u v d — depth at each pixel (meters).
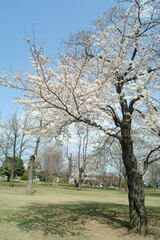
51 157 35.62
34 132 6.39
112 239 4.89
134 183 5.86
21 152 24.14
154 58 7.61
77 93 5.54
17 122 24.05
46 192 18.03
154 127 5.44
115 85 7.42
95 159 9.34
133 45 7.80
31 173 14.78
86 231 5.44
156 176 34.97
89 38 7.19
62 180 54.50
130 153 6.16
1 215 6.43
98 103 5.66
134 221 5.61
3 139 25.72
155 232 5.60
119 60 6.52
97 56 6.65
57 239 4.65
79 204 10.70
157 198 18.22
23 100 5.78
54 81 5.61
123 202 13.46
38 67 5.10
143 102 5.34
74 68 5.97
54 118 6.74
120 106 7.30
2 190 16.30
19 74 5.29
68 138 6.81
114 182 42.50
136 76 6.39
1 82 5.30
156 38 7.76
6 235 4.63
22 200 10.38
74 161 38.75
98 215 7.70
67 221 6.43
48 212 7.62
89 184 47.28
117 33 8.06
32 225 5.62
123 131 6.41
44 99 5.37
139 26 7.52
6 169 34.25
